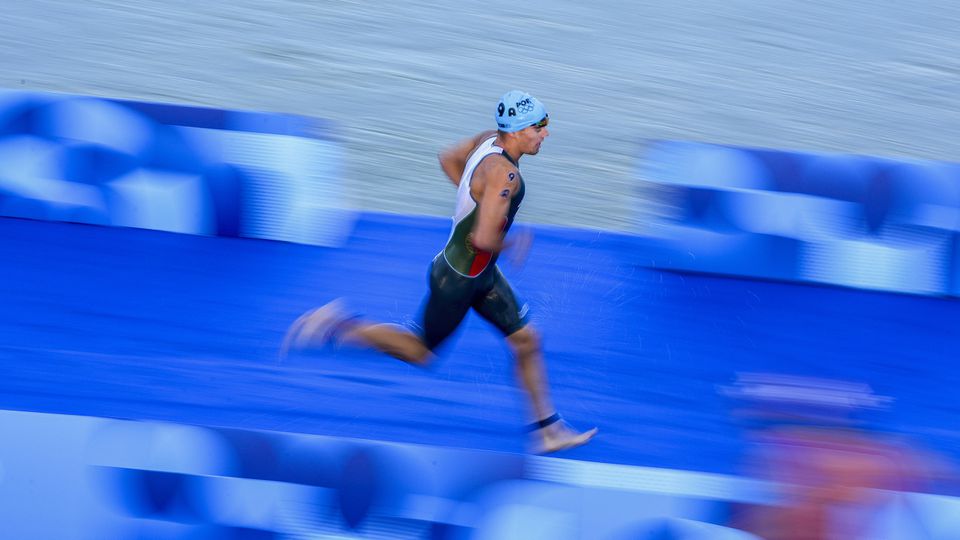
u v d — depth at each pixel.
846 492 17.61
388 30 64.19
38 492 17.95
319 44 59.38
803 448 18.95
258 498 18.06
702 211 29.33
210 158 29.52
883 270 29.19
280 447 17.94
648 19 73.81
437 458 17.77
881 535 17.44
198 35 59.28
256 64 54.41
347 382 22.66
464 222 18.88
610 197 39.44
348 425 21.09
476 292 19.47
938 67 66.00
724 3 81.56
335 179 29.81
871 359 25.31
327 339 20.14
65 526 18.06
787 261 29.23
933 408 23.20
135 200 29.58
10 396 21.14
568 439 20.38
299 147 29.64
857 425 21.92
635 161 44.03
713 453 20.91
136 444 17.91
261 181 29.53
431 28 65.69
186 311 25.34
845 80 61.62
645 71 59.97
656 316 26.73
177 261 28.00
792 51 67.81
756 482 17.30
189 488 18.03
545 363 23.95
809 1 84.62
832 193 29.06
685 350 25.08
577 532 17.56
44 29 58.03
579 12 74.19
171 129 29.55
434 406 21.98
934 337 26.67
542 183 40.50
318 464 17.94
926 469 20.38
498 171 18.14
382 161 41.28
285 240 29.66
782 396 22.98
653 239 29.59
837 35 73.25
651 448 20.97
